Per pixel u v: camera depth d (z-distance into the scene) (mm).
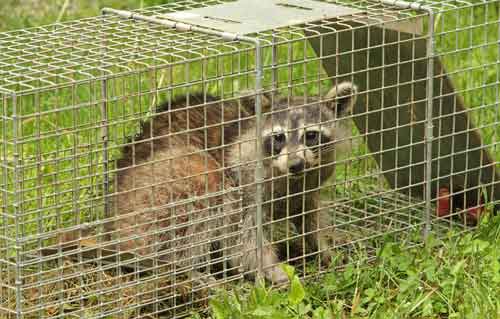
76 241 5277
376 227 6523
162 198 5934
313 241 6457
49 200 6355
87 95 7676
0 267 5414
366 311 5391
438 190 6496
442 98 6230
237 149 6113
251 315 5129
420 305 5438
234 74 5465
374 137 6742
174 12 6355
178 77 8117
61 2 9984
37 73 5398
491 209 6371
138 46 5727
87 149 6535
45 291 5625
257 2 6277
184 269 5582
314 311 5340
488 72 8406
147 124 6332
